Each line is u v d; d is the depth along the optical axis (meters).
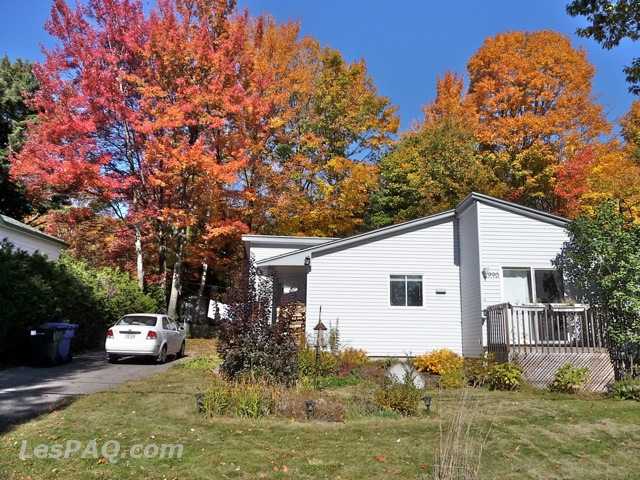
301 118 28.83
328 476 5.55
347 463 5.97
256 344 10.38
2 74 29.25
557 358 12.46
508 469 6.00
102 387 10.52
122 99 22.97
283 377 10.23
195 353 19.39
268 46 28.12
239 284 11.26
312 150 28.55
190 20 25.62
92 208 26.92
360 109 29.05
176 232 26.45
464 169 27.31
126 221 25.25
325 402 8.89
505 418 8.41
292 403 8.52
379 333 16.92
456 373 12.05
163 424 7.39
